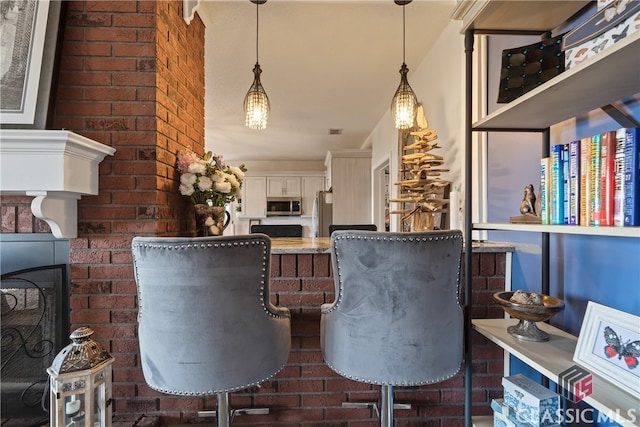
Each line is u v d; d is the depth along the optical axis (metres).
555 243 1.31
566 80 0.87
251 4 2.00
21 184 1.27
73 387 1.13
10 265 1.51
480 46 1.85
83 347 1.18
